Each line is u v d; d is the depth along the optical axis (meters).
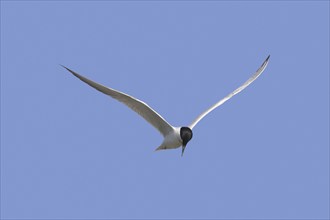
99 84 14.02
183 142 15.53
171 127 15.53
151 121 15.42
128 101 14.73
